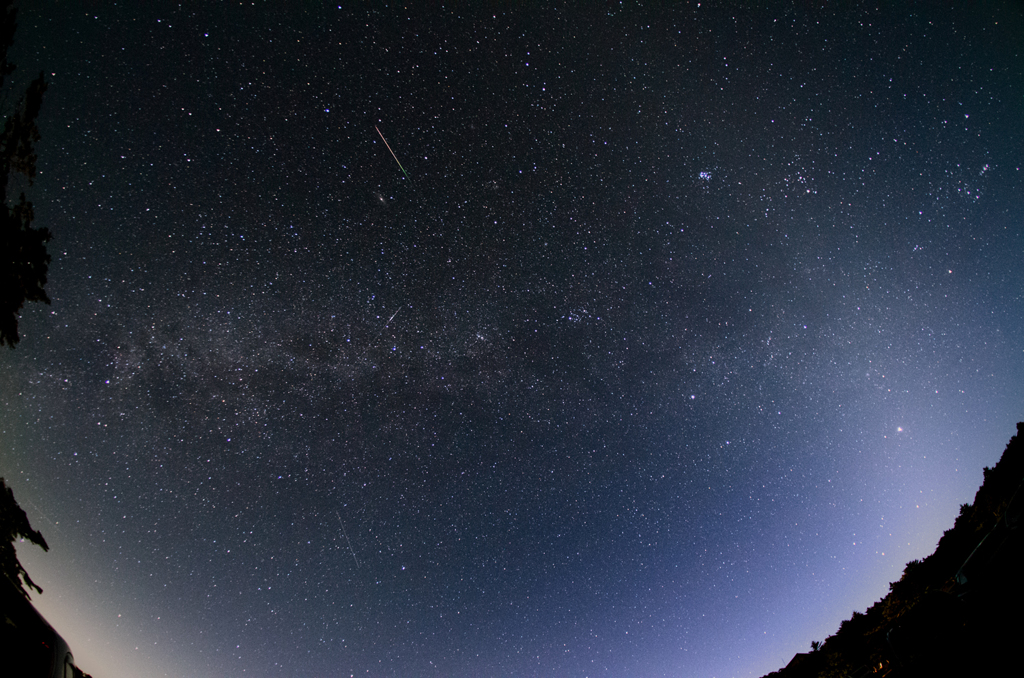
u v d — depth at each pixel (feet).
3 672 11.28
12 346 14.76
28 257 14.93
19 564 15.67
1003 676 16.90
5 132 14.70
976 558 25.29
